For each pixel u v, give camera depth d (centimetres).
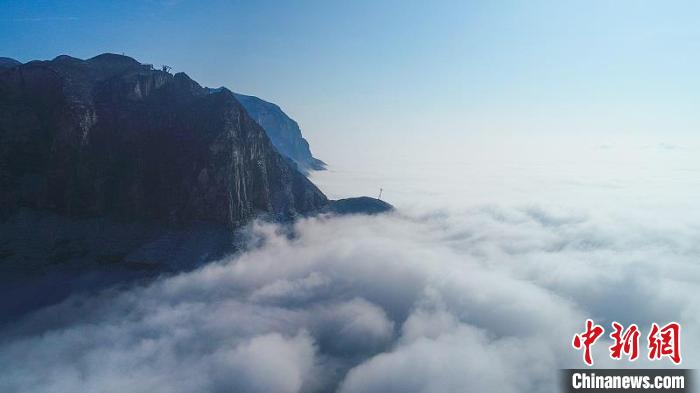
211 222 16688
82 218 16162
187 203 16588
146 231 16112
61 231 15538
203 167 16650
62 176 16188
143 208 16600
